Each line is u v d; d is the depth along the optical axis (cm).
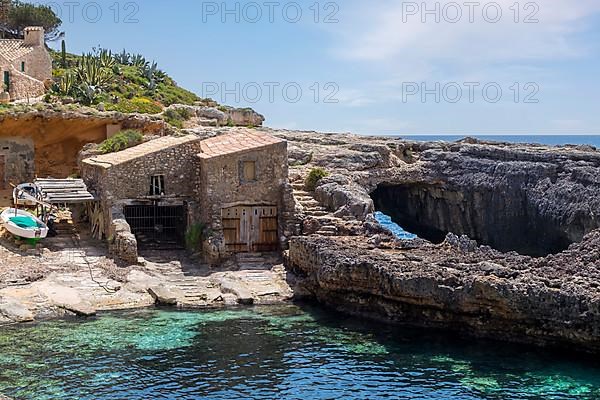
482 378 2372
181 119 5956
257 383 2322
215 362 2517
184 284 3512
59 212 4462
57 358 2522
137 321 3016
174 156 4069
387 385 2316
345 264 3111
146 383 2298
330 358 2580
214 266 3778
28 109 4825
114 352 2600
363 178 4819
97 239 4000
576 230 4391
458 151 5162
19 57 6325
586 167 4534
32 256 3662
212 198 3900
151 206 4222
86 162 4312
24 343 2684
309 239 3534
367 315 3133
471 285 2720
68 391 2211
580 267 2777
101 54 7481
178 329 2912
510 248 4788
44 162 5047
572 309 2519
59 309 3098
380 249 3381
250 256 3900
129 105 6078
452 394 2236
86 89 5956
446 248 3325
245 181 3962
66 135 5066
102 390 2227
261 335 2855
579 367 2462
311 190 4481
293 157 4906
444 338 2814
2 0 8506
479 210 4881
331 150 5038
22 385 2250
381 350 2672
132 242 3659
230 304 3325
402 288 2894
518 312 2638
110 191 3928
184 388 2264
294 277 3625
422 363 2523
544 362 2517
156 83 7419
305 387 2294
